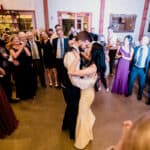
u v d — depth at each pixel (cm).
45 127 251
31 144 218
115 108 299
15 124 249
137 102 321
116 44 435
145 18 669
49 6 620
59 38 337
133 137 38
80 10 639
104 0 629
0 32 591
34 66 350
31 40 341
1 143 220
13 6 606
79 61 171
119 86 346
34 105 313
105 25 667
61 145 215
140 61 299
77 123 200
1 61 277
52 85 398
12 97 321
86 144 210
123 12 654
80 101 187
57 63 351
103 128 246
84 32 182
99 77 344
